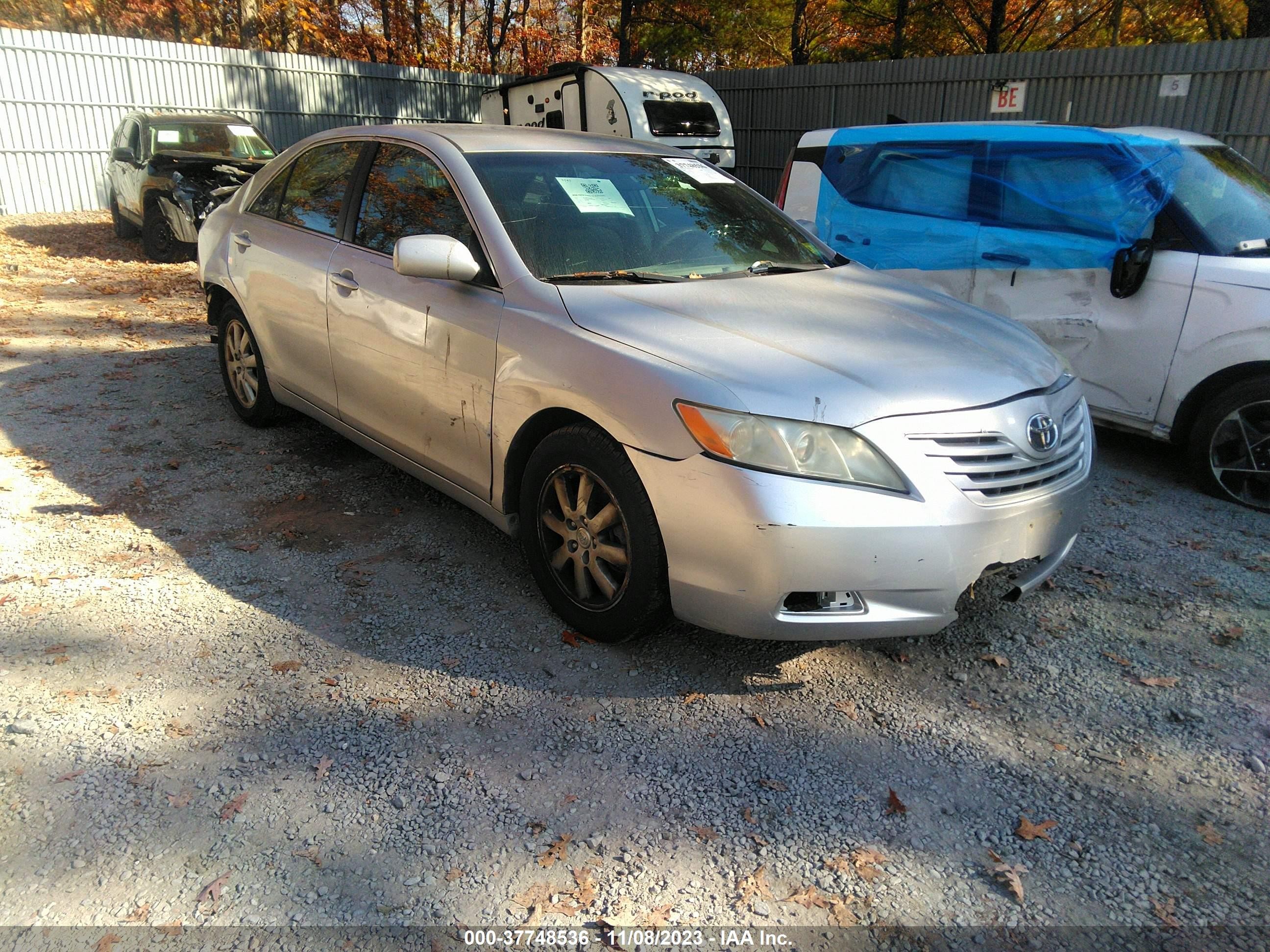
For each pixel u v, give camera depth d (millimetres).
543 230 3529
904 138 6168
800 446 2646
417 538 4043
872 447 2684
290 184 4773
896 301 3619
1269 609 3631
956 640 3381
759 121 15133
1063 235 5246
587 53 27500
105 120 16281
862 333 3160
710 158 13977
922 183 6004
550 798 2490
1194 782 2631
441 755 2648
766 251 4016
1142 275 4875
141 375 6410
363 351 3975
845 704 2969
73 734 2678
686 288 3422
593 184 3844
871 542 2658
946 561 2748
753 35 23484
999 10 18438
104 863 2209
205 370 6586
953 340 3217
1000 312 5523
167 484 4547
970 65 12258
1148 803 2539
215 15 24375
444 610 3453
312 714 2816
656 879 2223
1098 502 4738
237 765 2576
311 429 5379
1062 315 5242
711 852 2318
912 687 3076
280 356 4688
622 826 2395
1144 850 2363
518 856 2281
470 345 3393
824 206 6527
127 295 9344
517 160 3797
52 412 5551
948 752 2744
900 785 2592
